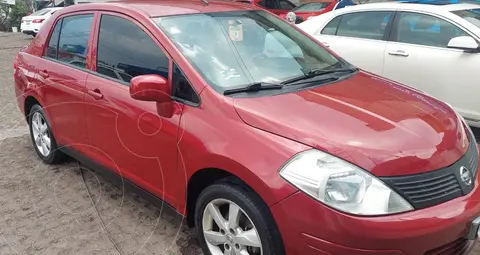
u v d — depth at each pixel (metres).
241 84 2.90
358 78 3.32
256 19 3.62
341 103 2.73
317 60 3.51
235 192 2.52
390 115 2.63
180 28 3.18
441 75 5.06
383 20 5.70
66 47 4.01
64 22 4.11
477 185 2.50
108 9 3.58
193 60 2.95
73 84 3.75
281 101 2.70
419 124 2.58
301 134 2.38
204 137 2.64
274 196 2.29
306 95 2.82
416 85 5.31
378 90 3.07
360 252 2.15
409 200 2.21
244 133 2.50
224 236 2.68
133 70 3.27
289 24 3.88
